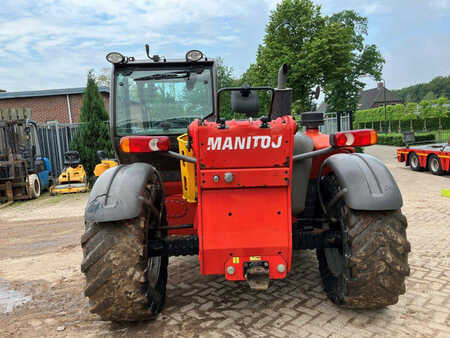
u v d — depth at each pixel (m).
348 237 2.52
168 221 3.41
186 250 2.78
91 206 2.42
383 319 2.79
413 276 3.60
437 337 2.54
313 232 2.83
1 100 23.14
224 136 2.40
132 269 2.45
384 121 40.62
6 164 10.50
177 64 4.05
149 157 3.86
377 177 2.51
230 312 3.00
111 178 2.60
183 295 3.37
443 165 11.07
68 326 2.93
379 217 2.51
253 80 17.06
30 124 11.85
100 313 2.54
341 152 3.30
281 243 2.55
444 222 5.76
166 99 4.06
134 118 4.04
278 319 2.85
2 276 4.23
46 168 12.78
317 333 2.62
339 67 15.41
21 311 3.26
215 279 3.73
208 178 2.47
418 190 8.84
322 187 3.17
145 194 2.63
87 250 2.47
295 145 2.95
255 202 2.54
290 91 4.00
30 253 5.22
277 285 3.50
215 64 4.07
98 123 13.29
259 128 2.40
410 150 12.80
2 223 7.62
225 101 8.57
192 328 2.77
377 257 2.45
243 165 2.46
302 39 15.62
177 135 4.05
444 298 3.11
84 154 13.14
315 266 3.98
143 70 4.02
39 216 8.15
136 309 2.54
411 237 4.95
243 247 2.54
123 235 2.47
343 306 2.87
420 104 36.44
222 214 2.54
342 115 14.59
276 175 2.47
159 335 2.69
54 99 23.25
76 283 3.91
